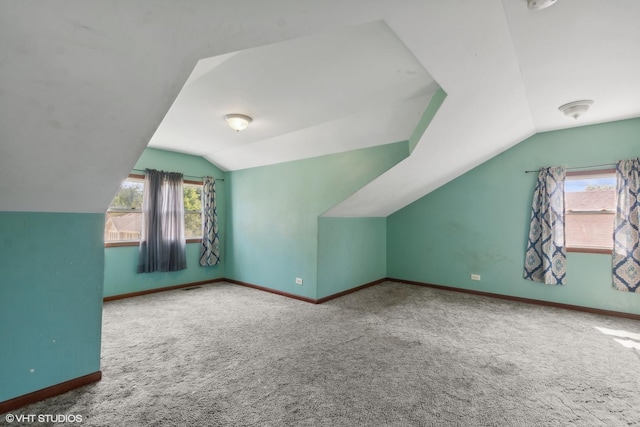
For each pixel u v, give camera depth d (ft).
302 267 14.30
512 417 5.89
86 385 6.92
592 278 12.23
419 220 17.33
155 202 14.94
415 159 11.47
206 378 7.24
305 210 14.29
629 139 11.42
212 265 17.95
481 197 15.11
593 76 7.83
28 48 3.76
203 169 17.51
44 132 4.95
